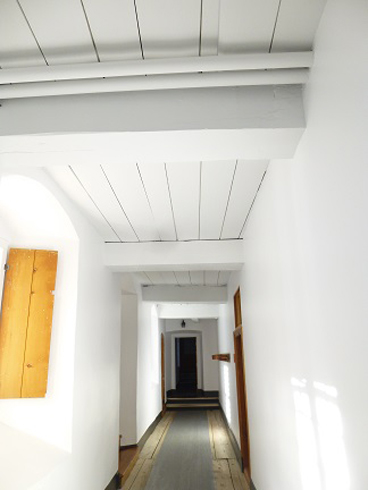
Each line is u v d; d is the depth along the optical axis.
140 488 4.25
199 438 6.91
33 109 1.65
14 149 1.75
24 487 2.04
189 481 4.49
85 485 3.04
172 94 1.66
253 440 3.68
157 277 6.03
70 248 3.09
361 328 1.09
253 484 3.72
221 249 4.03
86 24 1.33
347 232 1.17
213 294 6.82
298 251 1.82
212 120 1.62
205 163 2.42
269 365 2.69
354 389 1.17
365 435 1.09
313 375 1.63
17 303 2.78
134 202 3.03
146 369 6.91
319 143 1.41
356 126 1.05
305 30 1.38
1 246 2.81
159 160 1.89
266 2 1.25
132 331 6.05
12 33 1.37
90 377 3.30
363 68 0.99
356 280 1.11
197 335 14.16
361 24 0.99
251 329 3.57
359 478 1.14
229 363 6.53
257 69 1.51
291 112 1.62
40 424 2.72
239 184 2.75
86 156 1.84
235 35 1.39
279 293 2.29
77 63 1.50
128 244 4.06
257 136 1.66
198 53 1.48
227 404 7.35
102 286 3.88
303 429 1.82
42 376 2.71
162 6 1.27
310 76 1.49
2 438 2.50
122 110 1.64
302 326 1.79
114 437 4.17
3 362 2.67
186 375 18.89
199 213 3.32
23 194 2.54
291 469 2.09
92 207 3.11
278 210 2.24
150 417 7.29
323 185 1.39
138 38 1.40
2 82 1.50
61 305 2.96
